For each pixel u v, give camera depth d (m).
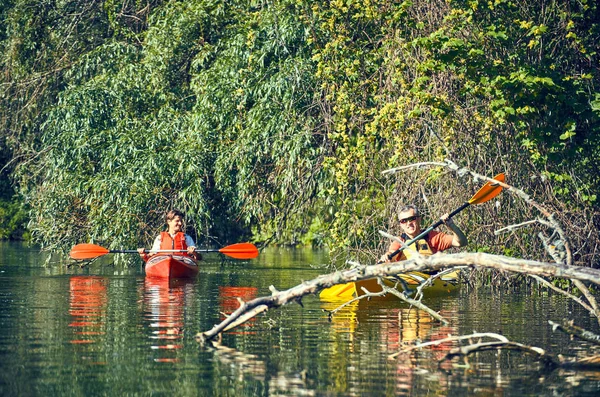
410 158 18.81
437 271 17.31
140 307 14.73
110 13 29.86
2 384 8.49
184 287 18.88
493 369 9.37
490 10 18.00
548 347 10.75
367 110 19.09
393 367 9.42
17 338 11.16
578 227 17.80
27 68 32.47
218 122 24.06
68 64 31.12
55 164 26.06
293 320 13.02
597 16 18.27
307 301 15.66
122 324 12.52
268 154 23.47
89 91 26.05
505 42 17.44
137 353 10.12
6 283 19.70
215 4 26.31
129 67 26.59
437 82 18.50
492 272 19.06
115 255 24.36
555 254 11.42
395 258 16.33
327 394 8.16
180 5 26.88
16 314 13.65
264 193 23.67
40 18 32.22
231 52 23.62
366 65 20.44
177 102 26.64
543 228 18.33
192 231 26.89
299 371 9.16
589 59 18.20
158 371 9.13
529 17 18.19
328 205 23.91
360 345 10.77
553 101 16.50
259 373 9.06
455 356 10.09
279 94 21.83
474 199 15.07
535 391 8.34
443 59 16.50
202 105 24.00
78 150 25.31
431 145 18.86
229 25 25.70
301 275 22.73
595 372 9.25
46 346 10.56
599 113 16.56
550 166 18.12
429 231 15.54
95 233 24.58
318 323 12.70
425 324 12.72
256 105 22.73
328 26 19.67
